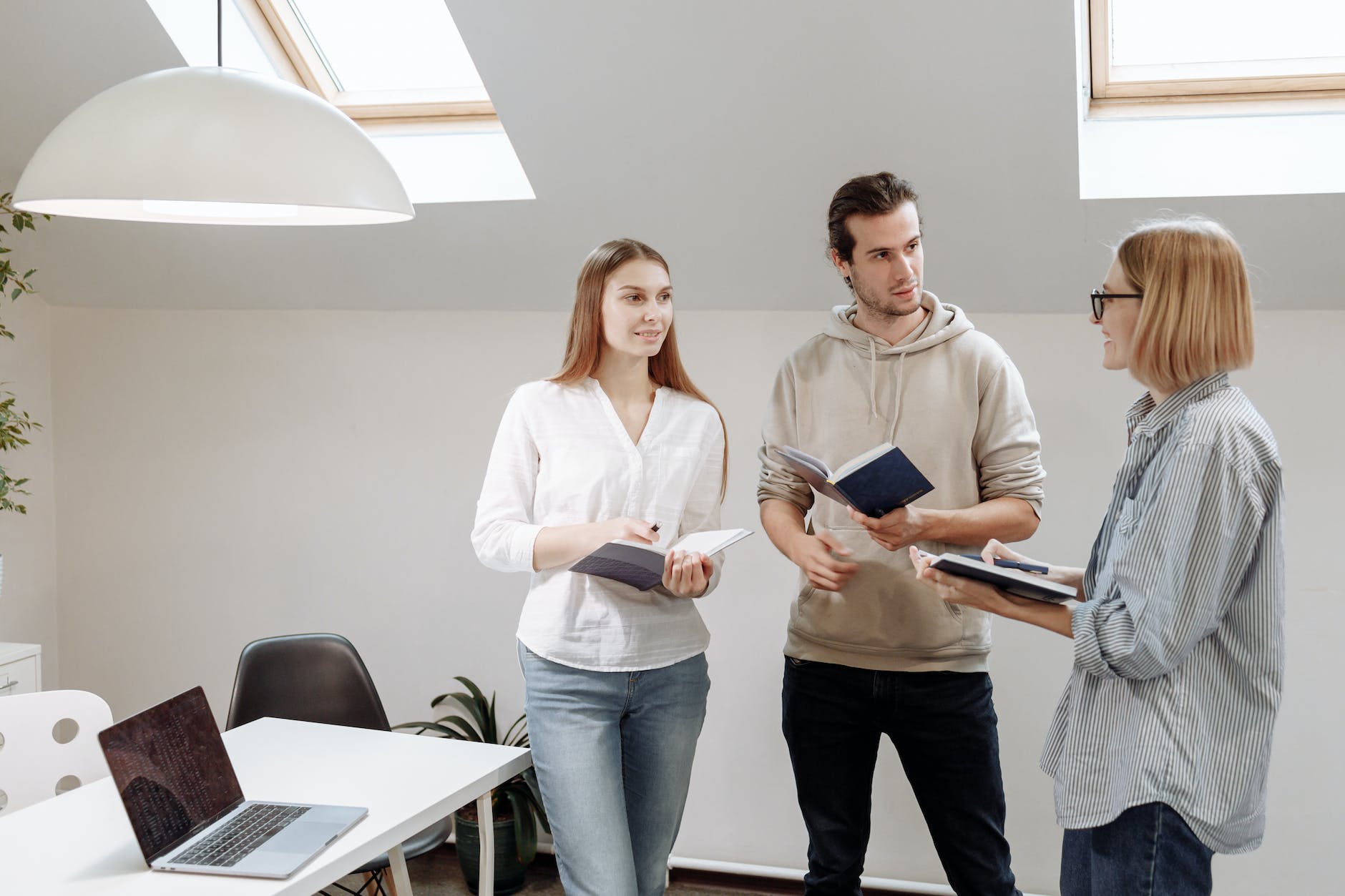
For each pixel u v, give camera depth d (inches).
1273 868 120.1
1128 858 64.2
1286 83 109.7
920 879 129.6
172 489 151.1
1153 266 65.4
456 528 142.2
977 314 124.7
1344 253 110.0
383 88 129.8
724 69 105.4
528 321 138.6
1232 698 63.9
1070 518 123.3
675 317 133.0
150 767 68.1
